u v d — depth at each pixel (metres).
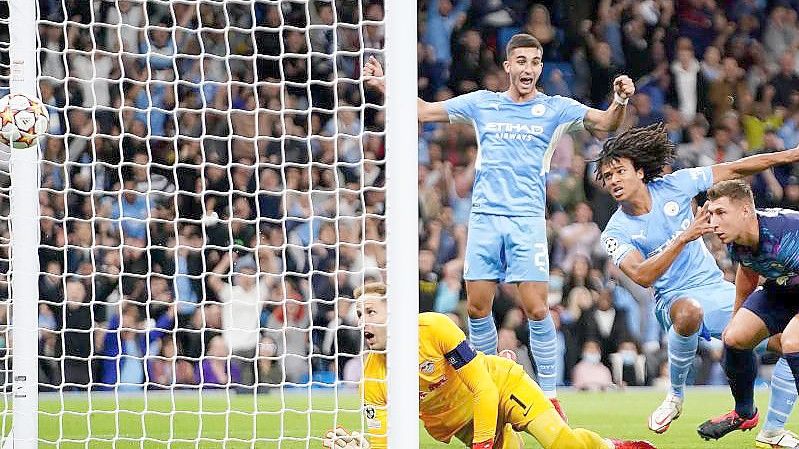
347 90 21.98
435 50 23.06
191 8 21.98
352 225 19.77
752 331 11.75
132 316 18.05
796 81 23.48
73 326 17.75
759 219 11.39
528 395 10.17
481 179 14.11
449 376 9.99
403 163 8.64
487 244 13.95
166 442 11.95
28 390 9.88
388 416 8.66
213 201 19.84
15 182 9.92
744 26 23.80
